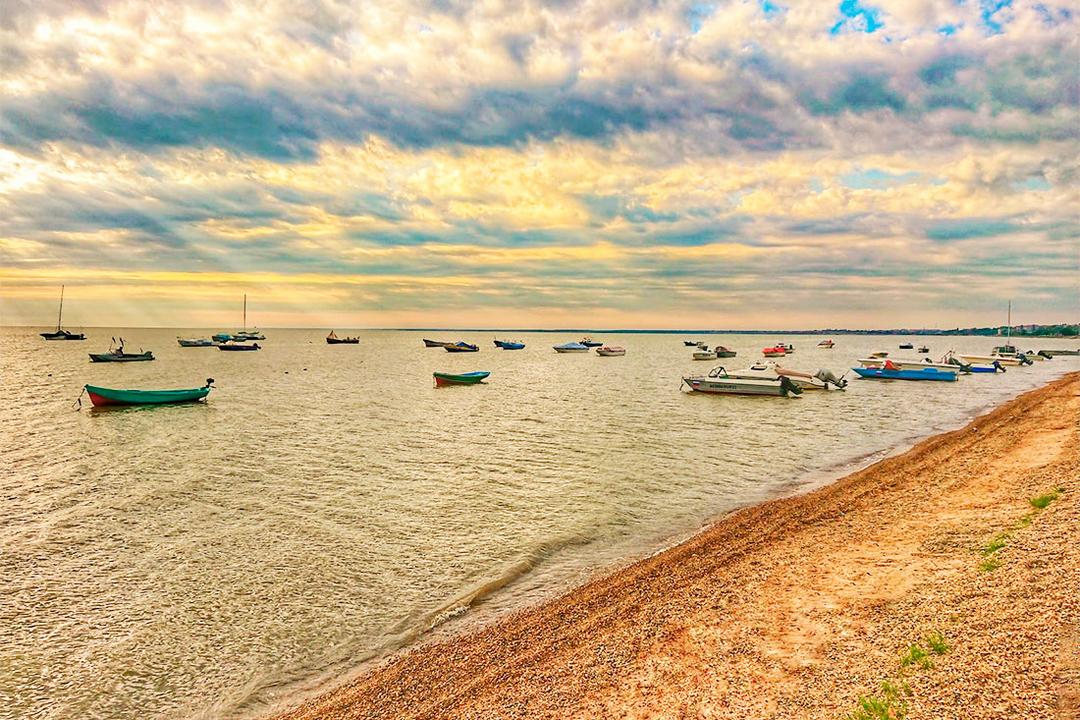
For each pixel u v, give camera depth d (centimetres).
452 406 4975
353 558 1700
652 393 5922
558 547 1778
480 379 6962
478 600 1447
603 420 4172
